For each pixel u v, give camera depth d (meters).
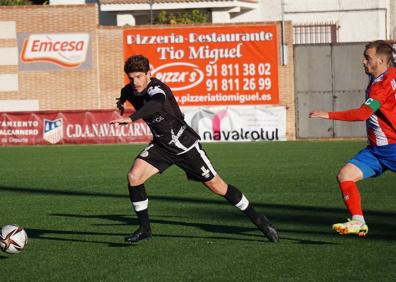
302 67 40.56
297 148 33.22
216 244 12.00
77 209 16.45
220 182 11.74
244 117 38.62
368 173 11.25
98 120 38.53
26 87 42.06
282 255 11.03
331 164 25.39
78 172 24.59
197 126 38.62
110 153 32.22
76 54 41.84
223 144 36.56
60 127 38.66
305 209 15.68
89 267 10.53
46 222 14.67
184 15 47.34
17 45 41.91
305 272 9.95
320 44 40.31
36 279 9.91
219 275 9.89
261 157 28.69
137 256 11.21
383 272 9.88
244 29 40.56
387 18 50.25
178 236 12.80
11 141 38.88
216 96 41.06
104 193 19.22
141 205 11.88
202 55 40.94
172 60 41.19
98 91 41.94
